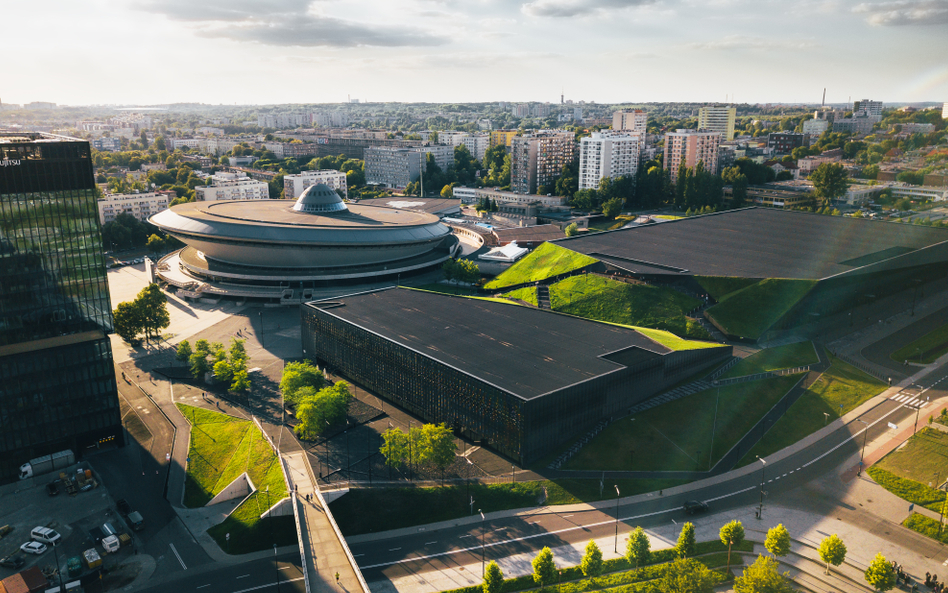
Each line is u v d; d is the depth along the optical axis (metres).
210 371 172.75
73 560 104.69
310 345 183.38
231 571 105.50
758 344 183.00
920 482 123.00
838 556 97.88
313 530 105.75
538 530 111.31
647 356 149.25
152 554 109.94
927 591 97.44
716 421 142.75
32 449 135.38
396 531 111.94
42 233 129.75
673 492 120.88
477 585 98.50
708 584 90.44
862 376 165.50
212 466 134.88
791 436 139.50
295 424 147.50
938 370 169.25
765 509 116.25
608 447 132.25
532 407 123.62
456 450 133.00
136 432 149.25
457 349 148.12
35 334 132.38
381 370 157.25
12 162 124.56
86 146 131.00
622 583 98.38
